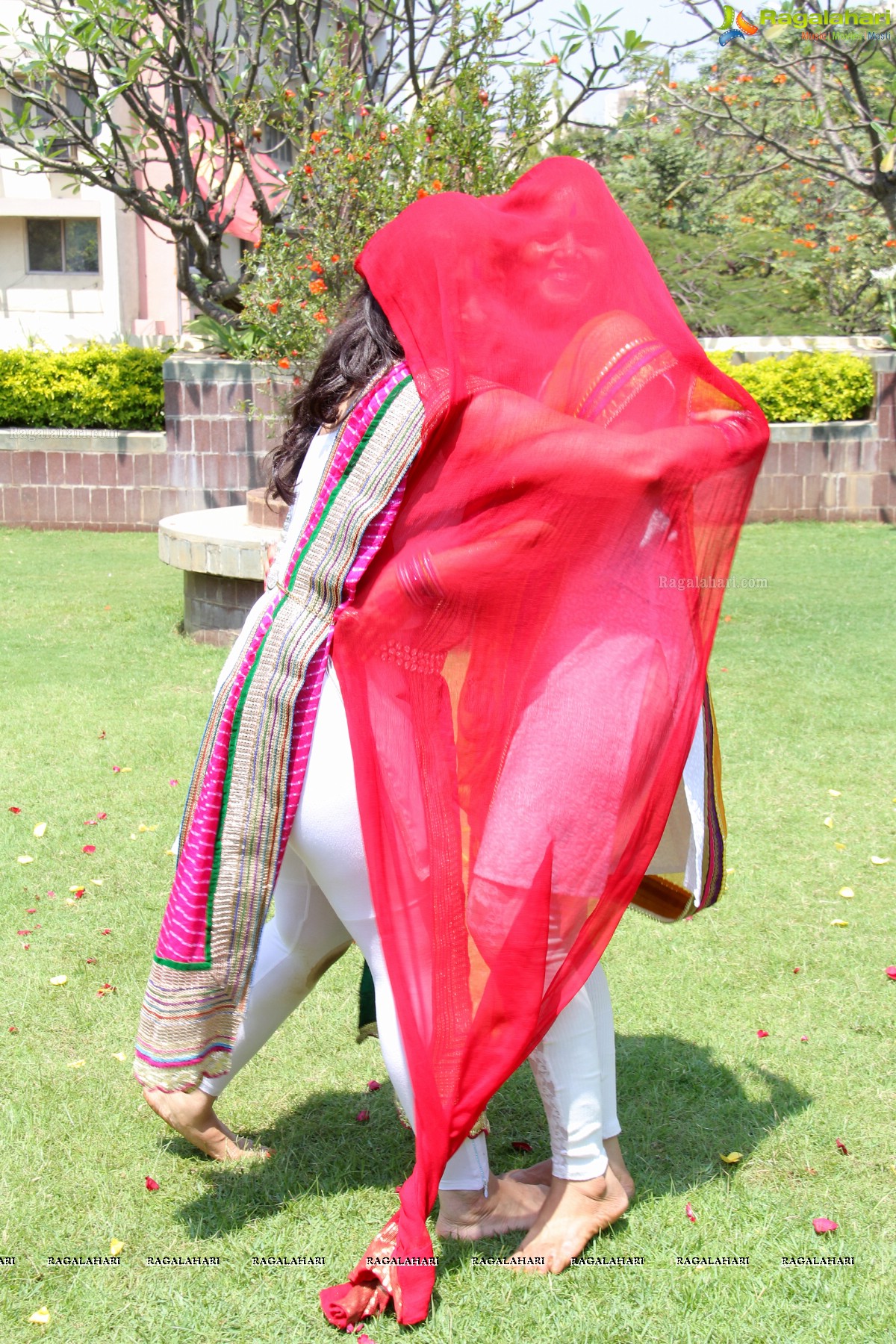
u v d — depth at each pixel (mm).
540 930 1938
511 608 1941
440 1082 1957
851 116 12062
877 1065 2744
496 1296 2006
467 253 1896
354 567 1953
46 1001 3033
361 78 8094
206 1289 2041
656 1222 2197
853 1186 2305
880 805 4430
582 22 7871
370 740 1953
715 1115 2545
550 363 1946
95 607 7891
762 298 15695
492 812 1977
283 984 2258
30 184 18391
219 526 7035
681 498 1953
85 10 8211
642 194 16219
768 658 6500
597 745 1953
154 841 4086
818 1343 1901
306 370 6680
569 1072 2084
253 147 9953
